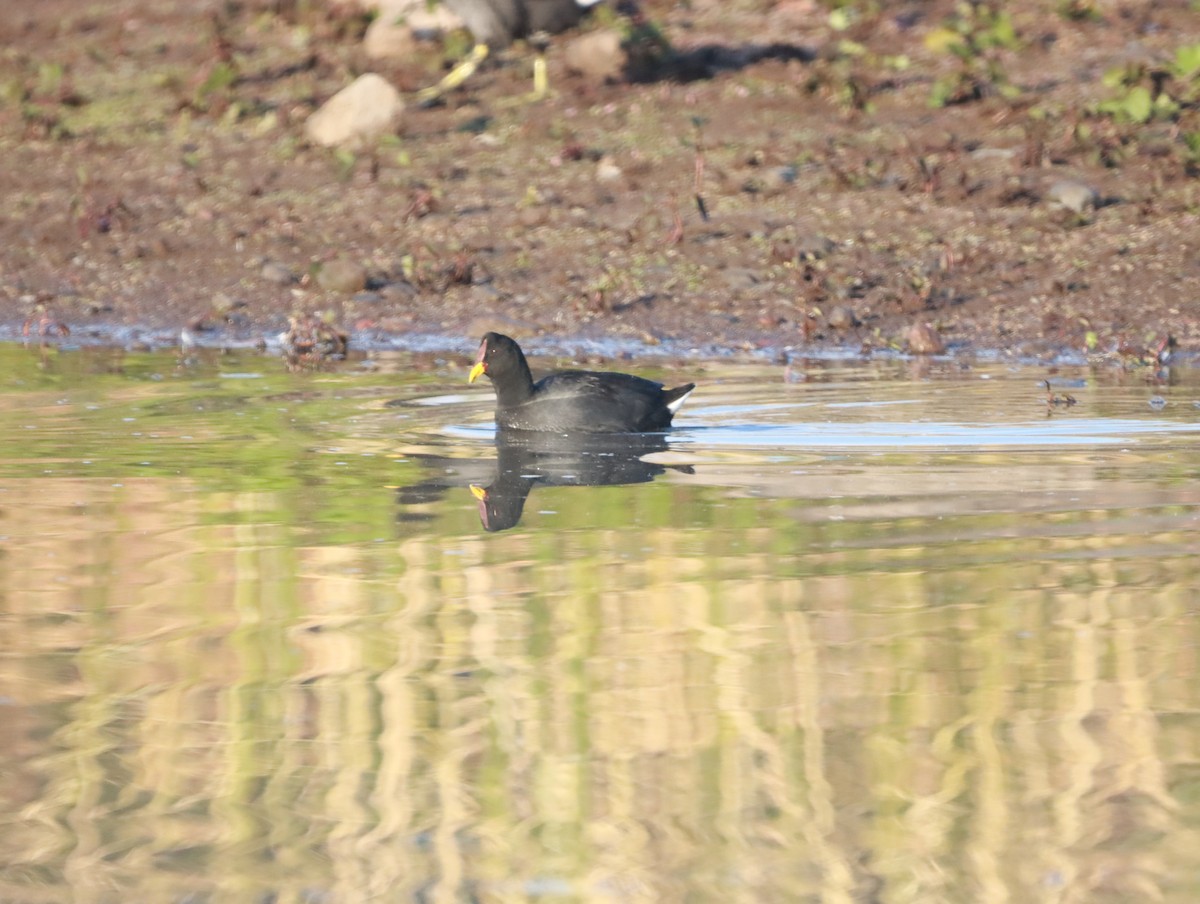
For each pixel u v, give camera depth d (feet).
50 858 30.12
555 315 93.76
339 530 51.34
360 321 94.38
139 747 34.96
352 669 39.17
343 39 141.18
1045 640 40.55
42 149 121.49
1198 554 47.47
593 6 133.59
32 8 156.25
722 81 126.00
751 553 48.11
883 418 68.90
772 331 90.43
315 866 29.71
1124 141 111.45
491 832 31.04
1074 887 28.78
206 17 148.25
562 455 62.64
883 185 108.47
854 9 137.18
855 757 34.14
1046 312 90.89
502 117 122.42
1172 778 32.94
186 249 105.40
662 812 31.71
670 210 106.32
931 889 28.60
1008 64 126.00
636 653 39.93
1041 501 54.08
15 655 40.16
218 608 43.70
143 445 64.23
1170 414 69.00
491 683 38.17
